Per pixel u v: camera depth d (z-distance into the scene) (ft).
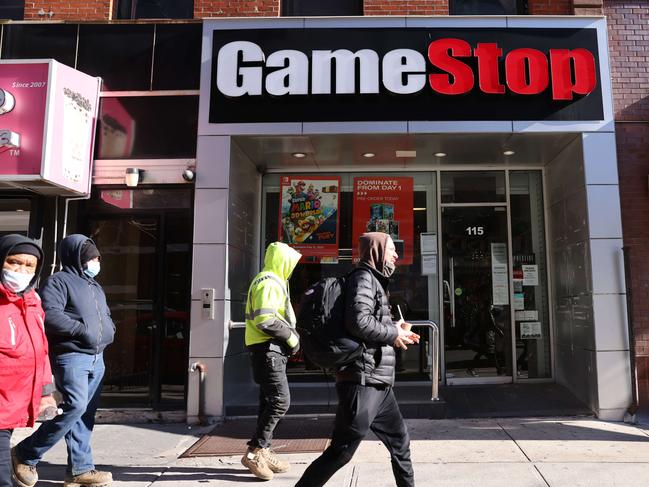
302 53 20.61
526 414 19.36
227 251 20.07
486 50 20.25
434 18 20.67
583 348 20.38
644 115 20.70
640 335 19.65
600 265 19.42
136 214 21.29
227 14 22.68
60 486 13.29
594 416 19.16
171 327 20.75
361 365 10.17
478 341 24.21
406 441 10.80
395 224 24.95
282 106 20.56
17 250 9.45
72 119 19.53
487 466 14.26
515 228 24.94
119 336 20.90
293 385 23.98
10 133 17.92
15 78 18.52
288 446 16.25
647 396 19.27
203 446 16.44
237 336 21.36
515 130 20.11
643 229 20.16
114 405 20.48
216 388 19.26
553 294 24.00
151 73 21.44
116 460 15.28
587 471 13.80
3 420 9.06
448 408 20.06
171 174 20.81
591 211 19.69
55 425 12.01
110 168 20.95
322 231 25.07
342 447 10.14
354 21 20.74
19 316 9.61
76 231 21.16
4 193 20.80
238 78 20.61
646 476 13.44
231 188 20.75
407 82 20.29
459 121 20.21
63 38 21.81
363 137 20.76
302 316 10.37
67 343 12.29
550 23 20.56
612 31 21.22
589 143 19.99
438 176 25.12
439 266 24.54
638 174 20.40
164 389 20.42
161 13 23.81
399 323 10.72
